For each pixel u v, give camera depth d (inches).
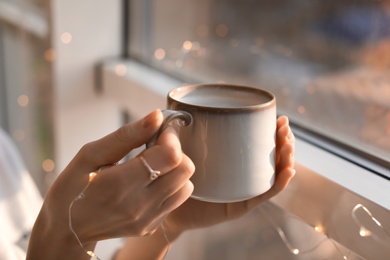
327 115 32.4
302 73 34.3
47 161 49.7
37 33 47.3
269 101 24.1
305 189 28.0
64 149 45.3
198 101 25.6
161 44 43.5
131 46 45.4
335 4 32.2
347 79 31.6
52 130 47.6
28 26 48.9
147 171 22.6
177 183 23.0
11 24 53.2
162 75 41.7
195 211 29.3
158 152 22.4
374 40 30.2
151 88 38.7
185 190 23.5
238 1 37.9
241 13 37.8
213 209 29.0
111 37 44.7
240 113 23.1
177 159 22.4
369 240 25.5
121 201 23.4
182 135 23.9
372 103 30.1
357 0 31.0
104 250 33.6
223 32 39.1
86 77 44.6
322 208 27.4
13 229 36.1
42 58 46.8
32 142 52.9
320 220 27.6
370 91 30.3
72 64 43.8
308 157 29.2
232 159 23.5
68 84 44.1
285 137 25.5
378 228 24.9
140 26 44.5
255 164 23.8
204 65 40.5
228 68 39.0
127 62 44.8
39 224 26.5
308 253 31.8
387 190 26.0
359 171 27.8
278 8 35.6
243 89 25.7
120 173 22.8
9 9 53.5
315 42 33.4
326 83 32.7
